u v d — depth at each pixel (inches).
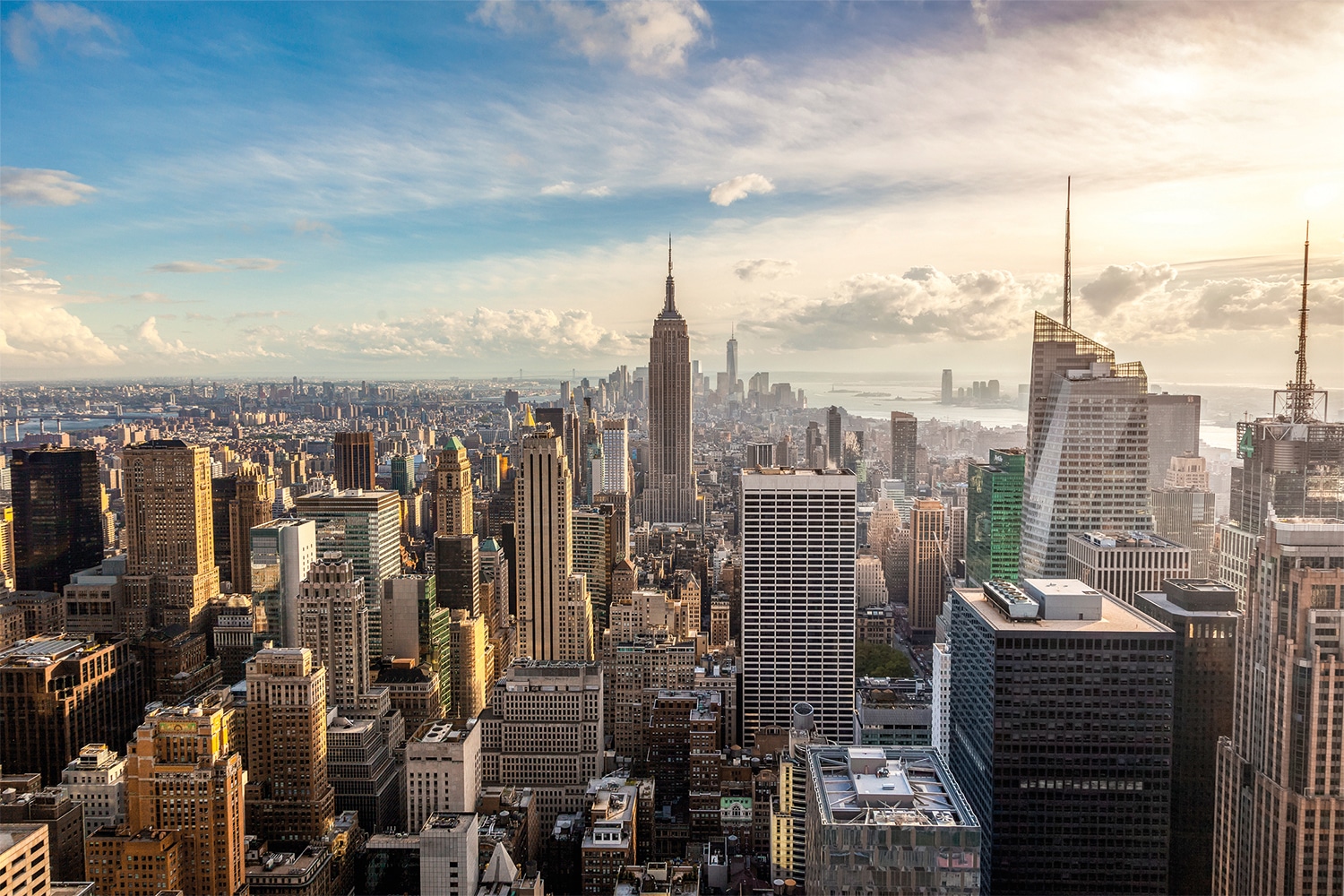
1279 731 6097.4
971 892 4741.6
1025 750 7022.6
